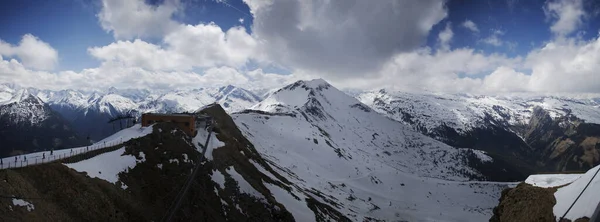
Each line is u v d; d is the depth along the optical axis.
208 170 78.50
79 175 52.66
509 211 69.12
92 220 47.56
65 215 45.53
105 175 57.56
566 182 68.69
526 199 66.75
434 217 145.25
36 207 43.28
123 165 63.12
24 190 44.16
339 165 199.00
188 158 77.81
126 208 53.53
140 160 67.25
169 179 67.00
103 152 64.44
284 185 105.69
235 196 77.31
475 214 158.50
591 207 50.69
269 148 163.75
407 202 165.62
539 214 60.53
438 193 190.88
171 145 77.81
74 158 57.53
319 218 95.06
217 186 76.06
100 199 51.09
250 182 87.56
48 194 46.88
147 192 60.62
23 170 47.47
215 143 100.38
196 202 65.38
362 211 130.50
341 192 148.62
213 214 65.94
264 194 85.50
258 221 74.31
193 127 95.12
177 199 62.62
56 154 59.53
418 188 194.50
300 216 88.69
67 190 48.88
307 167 167.25
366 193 163.50
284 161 154.38
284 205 89.69
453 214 154.25
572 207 54.88
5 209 39.66
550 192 63.78
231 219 68.88
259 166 109.81
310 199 106.25
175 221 57.28
